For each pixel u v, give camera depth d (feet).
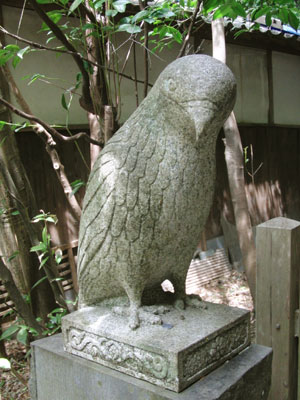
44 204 8.86
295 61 14.83
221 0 5.35
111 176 3.96
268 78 13.83
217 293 11.84
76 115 9.12
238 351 4.38
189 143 3.89
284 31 11.57
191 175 3.93
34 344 4.81
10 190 7.07
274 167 15.23
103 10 6.53
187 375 3.69
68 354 4.50
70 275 9.37
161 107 3.95
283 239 5.41
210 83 3.55
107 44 6.11
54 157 6.77
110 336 4.04
